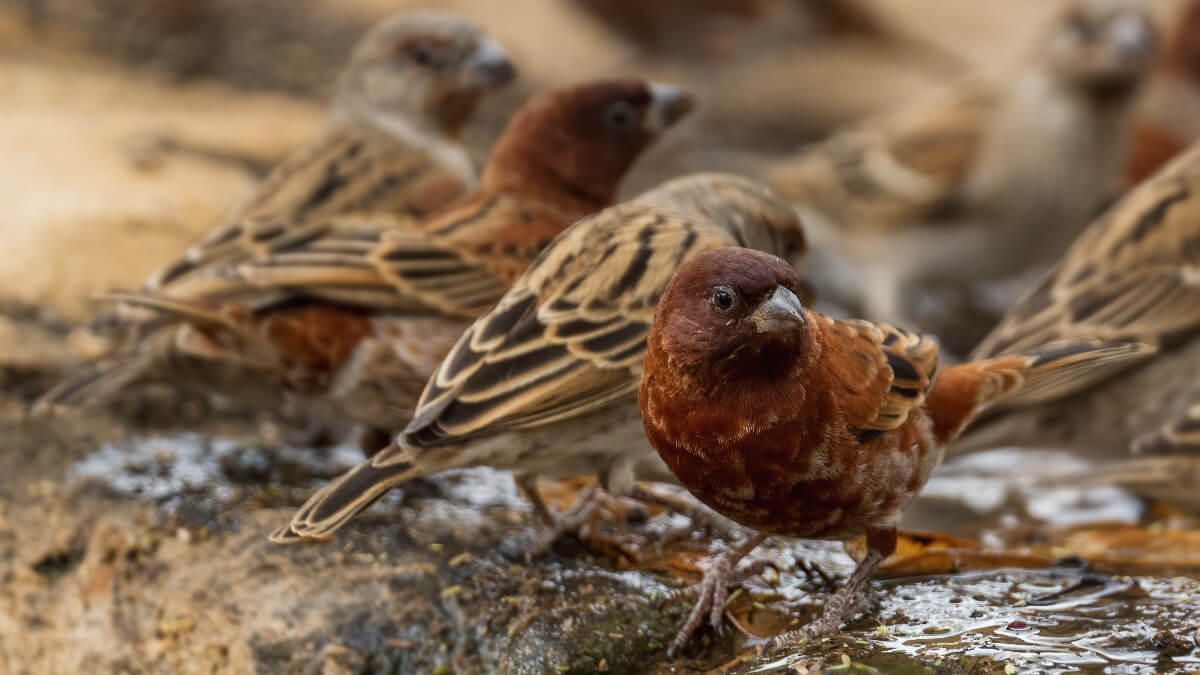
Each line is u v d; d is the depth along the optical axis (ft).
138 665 28.48
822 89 75.61
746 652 24.81
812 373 22.81
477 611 26.45
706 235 28.66
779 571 27.50
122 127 57.52
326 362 31.48
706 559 28.27
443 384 25.85
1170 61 64.95
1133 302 35.09
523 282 27.55
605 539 29.12
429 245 31.83
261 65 72.38
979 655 22.82
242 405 37.22
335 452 35.65
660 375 22.94
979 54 82.23
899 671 22.57
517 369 26.05
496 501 32.01
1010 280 54.95
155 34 73.26
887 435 24.02
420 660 26.05
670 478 34.09
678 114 36.22
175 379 32.73
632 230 28.43
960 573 27.43
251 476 33.04
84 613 29.94
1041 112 52.11
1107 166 52.95
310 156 41.73
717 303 22.11
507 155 35.68
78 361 38.01
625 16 74.90
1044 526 32.68
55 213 45.52
